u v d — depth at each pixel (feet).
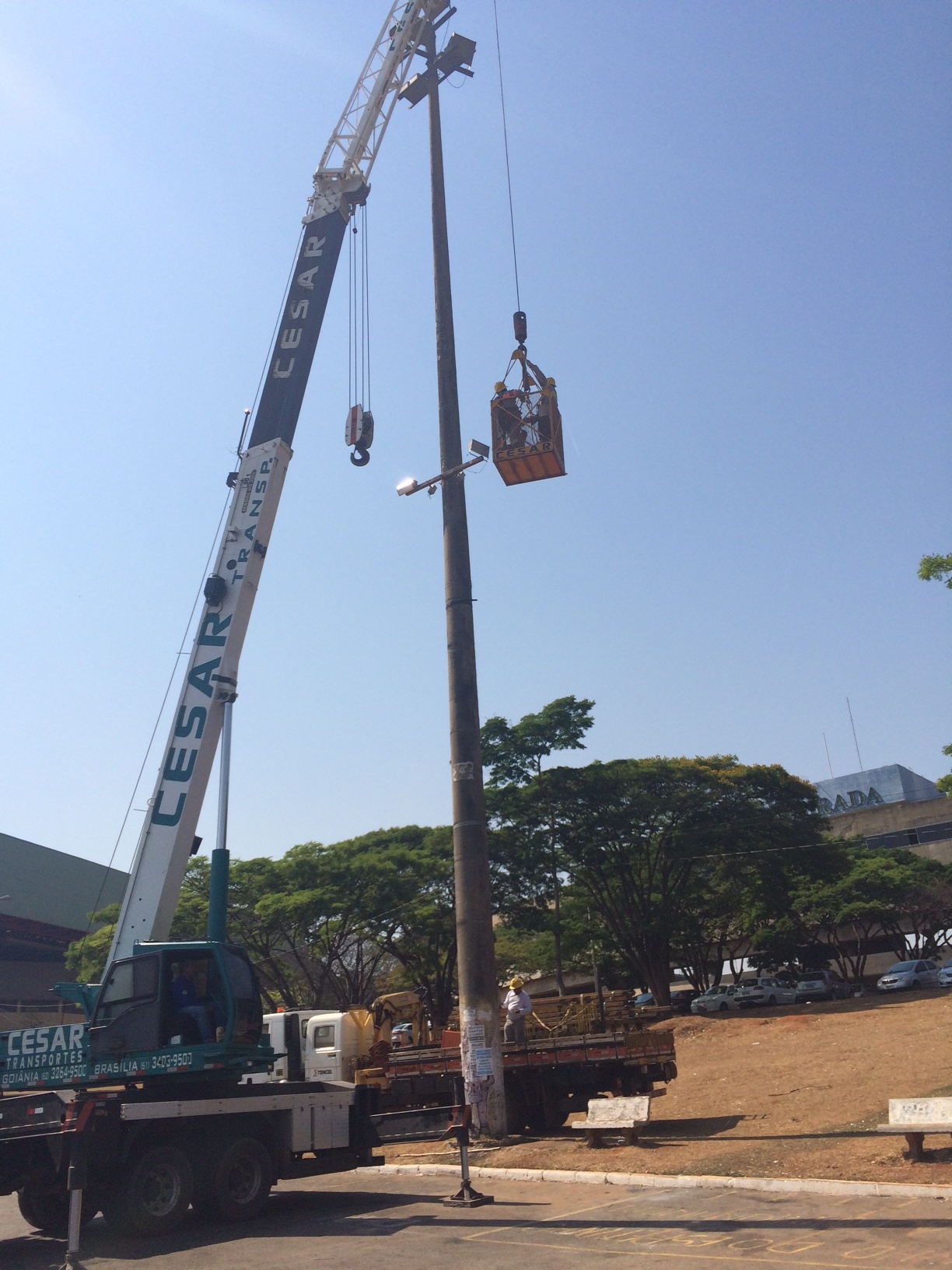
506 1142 50.26
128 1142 36.09
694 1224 29.94
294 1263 29.60
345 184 63.98
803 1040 83.92
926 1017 89.30
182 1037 39.52
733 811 141.69
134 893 47.50
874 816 273.13
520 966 179.73
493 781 140.15
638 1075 54.85
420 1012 75.10
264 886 137.08
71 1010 177.78
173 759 49.88
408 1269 27.68
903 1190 30.37
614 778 138.31
